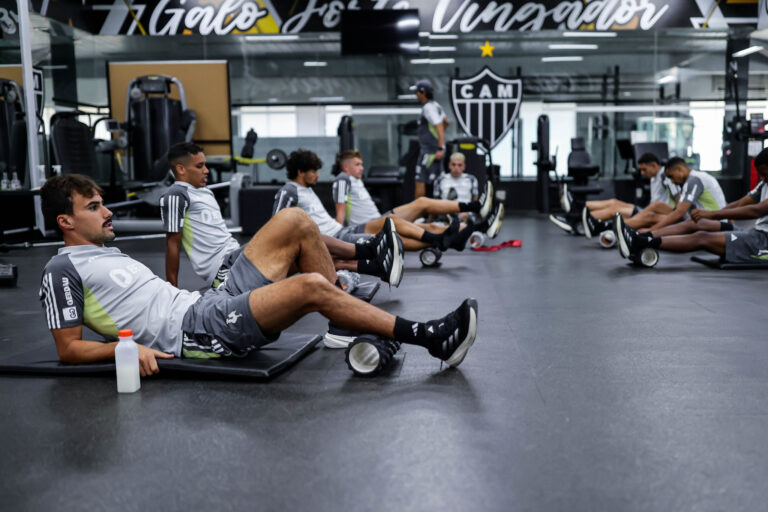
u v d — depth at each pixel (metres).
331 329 2.44
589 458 1.44
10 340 2.75
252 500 1.27
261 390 1.94
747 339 2.54
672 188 5.73
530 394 1.89
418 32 10.14
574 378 2.04
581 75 11.73
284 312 1.98
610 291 3.65
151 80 8.47
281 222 2.15
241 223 7.44
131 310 2.08
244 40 11.23
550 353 2.35
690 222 4.53
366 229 4.38
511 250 5.77
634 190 11.49
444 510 1.22
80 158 7.25
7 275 4.17
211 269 3.33
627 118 11.84
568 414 1.72
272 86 11.80
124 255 2.16
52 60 9.49
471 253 5.57
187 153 3.25
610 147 11.92
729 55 11.43
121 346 1.93
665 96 11.72
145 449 1.53
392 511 1.22
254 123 11.91
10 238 6.60
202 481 1.35
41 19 7.82
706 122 11.71
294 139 11.88
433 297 3.54
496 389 1.93
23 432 1.65
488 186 5.44
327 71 11.76
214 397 1.88
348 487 1.32
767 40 10.94
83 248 2.07
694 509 1.21
